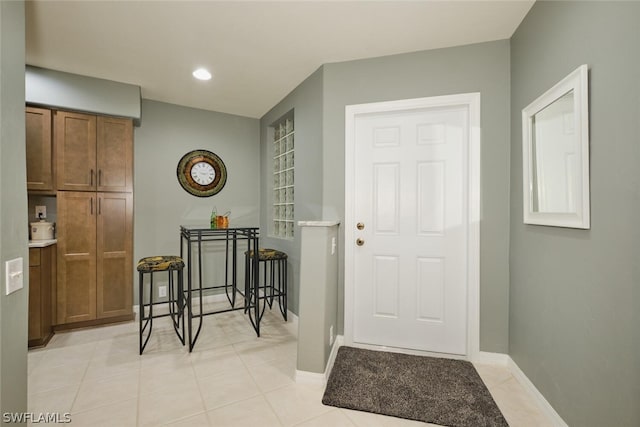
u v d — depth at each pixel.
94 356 2.23
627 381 1.11
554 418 1.54
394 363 2.16
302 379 1.92
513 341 2.01
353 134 2.41
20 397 1.08
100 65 2.46
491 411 1.64
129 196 2.88
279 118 3.35
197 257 3.52
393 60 2.31
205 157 3.55
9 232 1.01
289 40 2.12
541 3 1.67
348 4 1.74
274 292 3.35
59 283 2.59
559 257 1.51
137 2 1.71
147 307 3.20
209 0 1.70
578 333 1.37
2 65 0.99
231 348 2.40
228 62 2.44
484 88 2.12
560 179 1.48
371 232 2.42
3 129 0.99
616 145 1.15
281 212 3.55
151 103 3.25
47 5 1.72
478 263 2.13
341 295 2.43
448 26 1.95
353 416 1.61
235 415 1.60
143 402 1.70
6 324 0.99
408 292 2.35
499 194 2.09
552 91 1.52
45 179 2.53
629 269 1.10
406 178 2.35
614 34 1.16
